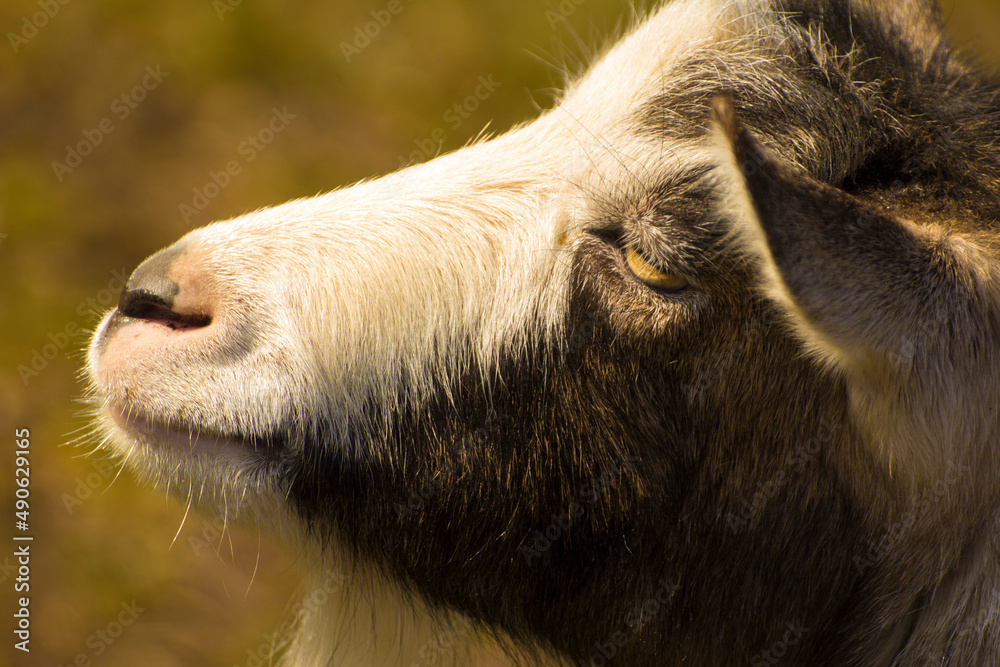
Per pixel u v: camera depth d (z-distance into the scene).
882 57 5.52
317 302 5.42
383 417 5.53
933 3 6.61
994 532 4.95
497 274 5.45
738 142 4.07
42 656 9.98
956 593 5.08
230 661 10.24
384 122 14.95
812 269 4.20
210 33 15.33
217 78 14.98
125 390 5.43
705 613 5.61
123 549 10.79
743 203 4.29
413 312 5.46
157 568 10.73
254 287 5.44
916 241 4.45
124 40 15.00
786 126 5.20
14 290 12.33
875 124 5.21
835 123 5.17
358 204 5.77
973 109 5.67
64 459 11.27
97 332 5.80
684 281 5.02
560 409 5.38
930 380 4.57
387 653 6.59
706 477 5.32
